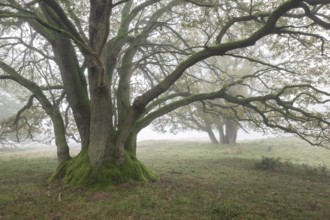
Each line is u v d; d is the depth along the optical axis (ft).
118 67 54.80
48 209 30.01
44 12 43.75
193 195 35.24
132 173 41.57
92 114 40.70
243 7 44.55
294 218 28.19
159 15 53.72
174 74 39.68
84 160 41.19
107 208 29.91
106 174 38.96
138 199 32.65
